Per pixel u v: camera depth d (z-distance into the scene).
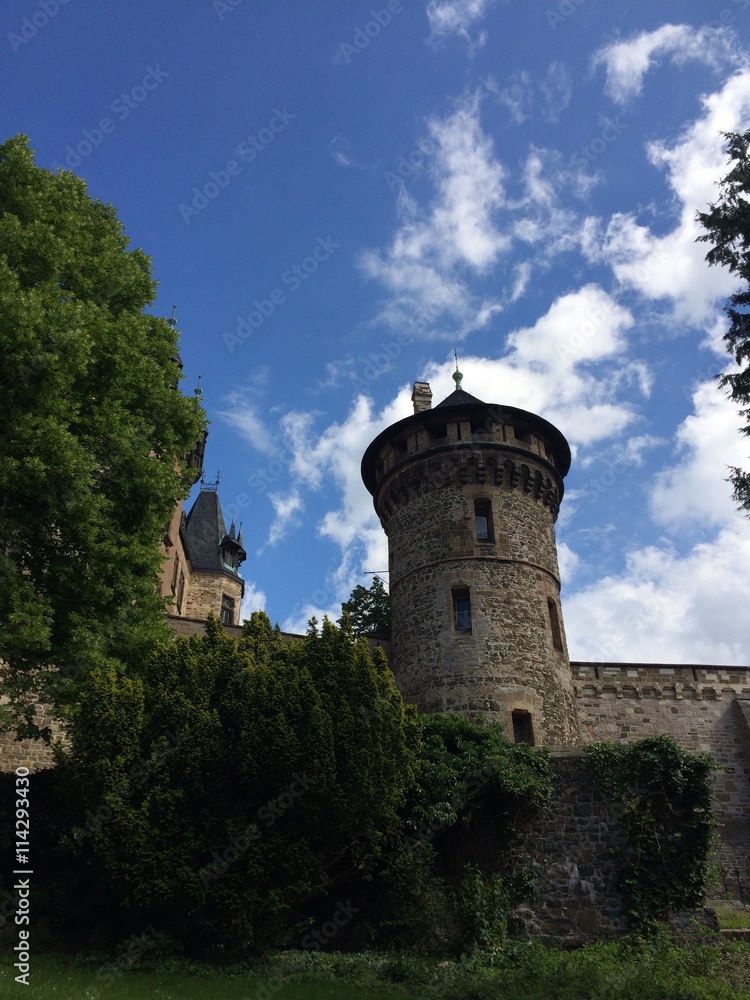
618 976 10.88
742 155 13.82
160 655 12.84
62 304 12.49
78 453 12.20
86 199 15.84
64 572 12.77
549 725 19.81
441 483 22.83
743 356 13.62
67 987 8.84
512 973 11.21
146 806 11.38
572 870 14.66
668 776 15.13
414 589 22.02
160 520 14.52
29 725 12.59
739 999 9.97
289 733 11.93
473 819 14.91
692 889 14.30
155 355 16.00
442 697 20.00
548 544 23.05
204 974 10.45
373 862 13.78
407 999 10.14
